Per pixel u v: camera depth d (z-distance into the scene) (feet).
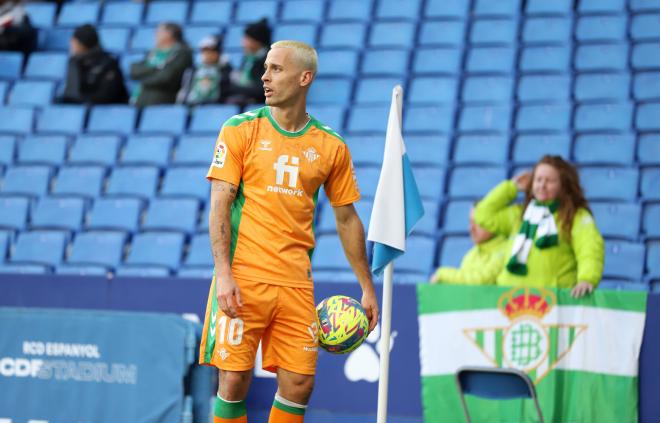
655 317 70.74
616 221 99.35
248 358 52.21
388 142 59.47
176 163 117.80
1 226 113.19
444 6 139.74
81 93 133.39
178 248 104.63
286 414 53.42
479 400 73.05
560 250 73.51
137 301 82.94
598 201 100.83
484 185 107.65
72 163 121.08
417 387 74.74
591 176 105.60
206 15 150.51
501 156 112.68
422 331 74.69
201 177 114.32
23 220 115.34
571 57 126.72
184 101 130.31
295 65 52.39
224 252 51.31
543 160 74.28
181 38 132.98
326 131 54.39
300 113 53.47
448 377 73.92
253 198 52.54
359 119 121.49
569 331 71.72
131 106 130.11
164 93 130.72
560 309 71.82
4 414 74.08
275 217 52.49
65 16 156.56
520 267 74.08
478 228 78.69
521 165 109.19
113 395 71.92
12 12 147.74
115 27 150.41
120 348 71.92
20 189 120.16
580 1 134.31
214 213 51.65
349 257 57.06
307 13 145.59
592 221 73.31
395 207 58.44
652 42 124.67
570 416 71.15
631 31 128.47
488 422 72.69
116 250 106.63
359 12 143.54
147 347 71.26
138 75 130.93
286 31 140.67
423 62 131.34
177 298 81.71
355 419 75.97
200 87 127.34
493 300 73.31
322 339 54.95
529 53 127.95
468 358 73.61
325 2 146.10
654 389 70.49
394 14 141.38
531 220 74.18
